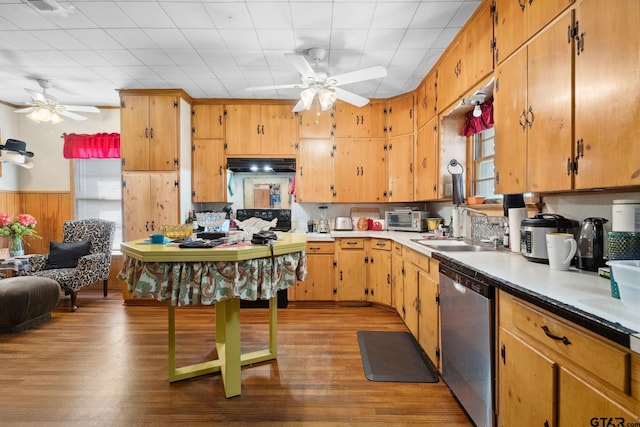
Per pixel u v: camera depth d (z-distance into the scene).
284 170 4.23
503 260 1.83
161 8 2.32
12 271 4.41
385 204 4.45
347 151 4.16
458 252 2.14
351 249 3.81
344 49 2.90
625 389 0.82
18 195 4.62
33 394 1.98
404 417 1.78
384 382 2.12
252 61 3.16
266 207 4.51
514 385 1.30
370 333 2.95
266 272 1.83
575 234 1.70
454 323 1.83
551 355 1.09
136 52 2.98
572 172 1.37
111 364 2.35
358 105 3.15
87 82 3.70
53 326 3.12
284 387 2.06
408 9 2.32
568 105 1.38
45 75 3.50
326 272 3.83
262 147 4.18
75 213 4.66
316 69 3.28
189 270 1.71
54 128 4.64
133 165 3.90
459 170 3.06
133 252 1.78
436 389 2.05
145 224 3.90
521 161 1.72
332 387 2.07
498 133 1.96
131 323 3.20
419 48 2.88
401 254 3.17
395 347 2.65
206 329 3.06
